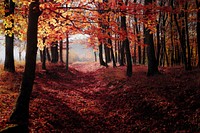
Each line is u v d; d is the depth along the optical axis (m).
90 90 21.66
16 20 11.12
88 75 31.17
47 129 10.65
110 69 29.69
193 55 37.88
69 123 12.30
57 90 19.53
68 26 11.28
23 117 10.02
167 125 11.78
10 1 15.09
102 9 10.51
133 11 10.18
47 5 10.04
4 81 17.25
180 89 15.32
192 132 10.56
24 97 10.13
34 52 10.23
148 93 16.12
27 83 10.16
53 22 11.31
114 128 12.48
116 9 10.37
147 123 12.46
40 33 12.02
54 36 12.02
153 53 21.12
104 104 16.62
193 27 31.38
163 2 25.56
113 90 19.83
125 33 11.25
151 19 10.25
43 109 13.13
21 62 28.17
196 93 14.06
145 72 23.64
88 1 10.58
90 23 11.14
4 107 11.82
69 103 16.17
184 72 20.52
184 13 22.23
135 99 15.83
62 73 29.61
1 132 8.70
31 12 10.05
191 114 12.02
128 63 22.86
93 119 13.58
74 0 10.50
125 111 14.48
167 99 14.36
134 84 19.17
